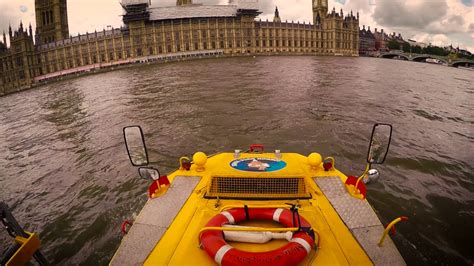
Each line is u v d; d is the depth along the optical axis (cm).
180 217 359
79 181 1059
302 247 265
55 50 13000
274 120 1672
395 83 3731
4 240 762
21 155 1541
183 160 491
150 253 306
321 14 17112
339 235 324
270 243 289
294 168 418
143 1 12469
